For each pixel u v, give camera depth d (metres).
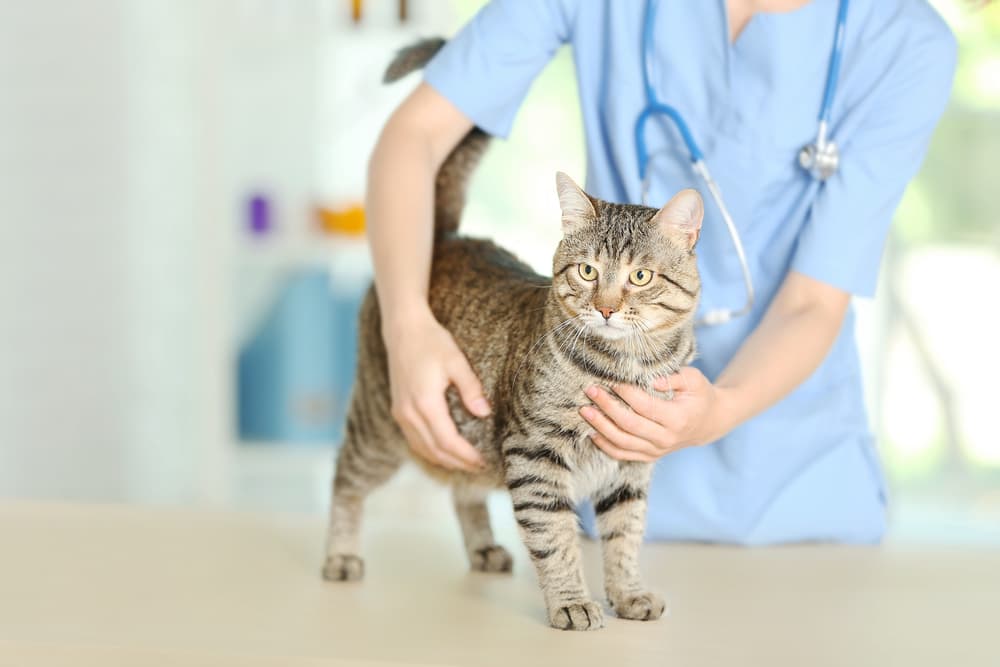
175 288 3.55
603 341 1.54
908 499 4.47
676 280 1.57
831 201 1.78
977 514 4.40
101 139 3.51
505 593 1.50
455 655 1.17
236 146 3.71
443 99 1.83
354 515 1.83
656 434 1.44
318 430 3.68
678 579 1.57
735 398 1.58
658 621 1.35
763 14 1.82
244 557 1.69
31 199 3.21
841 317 1.77
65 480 3.36
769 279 1.92
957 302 4.43
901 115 1.79
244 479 3.63
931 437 4.48
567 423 1.50
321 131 3.82
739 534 1.96
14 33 3.09
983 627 1.32
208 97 3.44
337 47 3.65
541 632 1.29
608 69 1.90
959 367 4.45
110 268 3.60
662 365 1.57
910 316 4.45
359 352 1.88
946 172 4.38
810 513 1.97
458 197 1.96
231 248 3.53
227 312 3.53
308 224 3.71
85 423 3.47
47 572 1.56
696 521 1.96
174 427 3.59
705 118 1.90
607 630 1.31
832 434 1.98
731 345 1.93
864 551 1.77
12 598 1.41
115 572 1.57
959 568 1.65
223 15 3.49
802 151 1.83
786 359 1.67
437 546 1.85
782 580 1.57
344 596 1.46
